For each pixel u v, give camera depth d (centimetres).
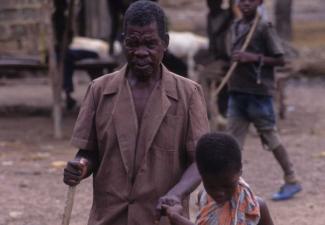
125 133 371
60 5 1320
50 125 1272
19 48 1247
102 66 1373
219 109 1143
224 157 337
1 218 708
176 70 1278
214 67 1141
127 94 374
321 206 753
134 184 370
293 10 3322
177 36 1730
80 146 380
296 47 2131
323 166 925
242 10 762
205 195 365
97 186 382
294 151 1019
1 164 950
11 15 1232
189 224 346
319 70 1902
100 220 379
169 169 372
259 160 969
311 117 1335
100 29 2208
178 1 3359
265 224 374
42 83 1903
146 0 372
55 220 708
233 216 357
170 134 371
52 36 1143
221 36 1159
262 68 748
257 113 749
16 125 1273
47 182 855
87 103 383
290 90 1741
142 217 369
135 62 366
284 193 775
